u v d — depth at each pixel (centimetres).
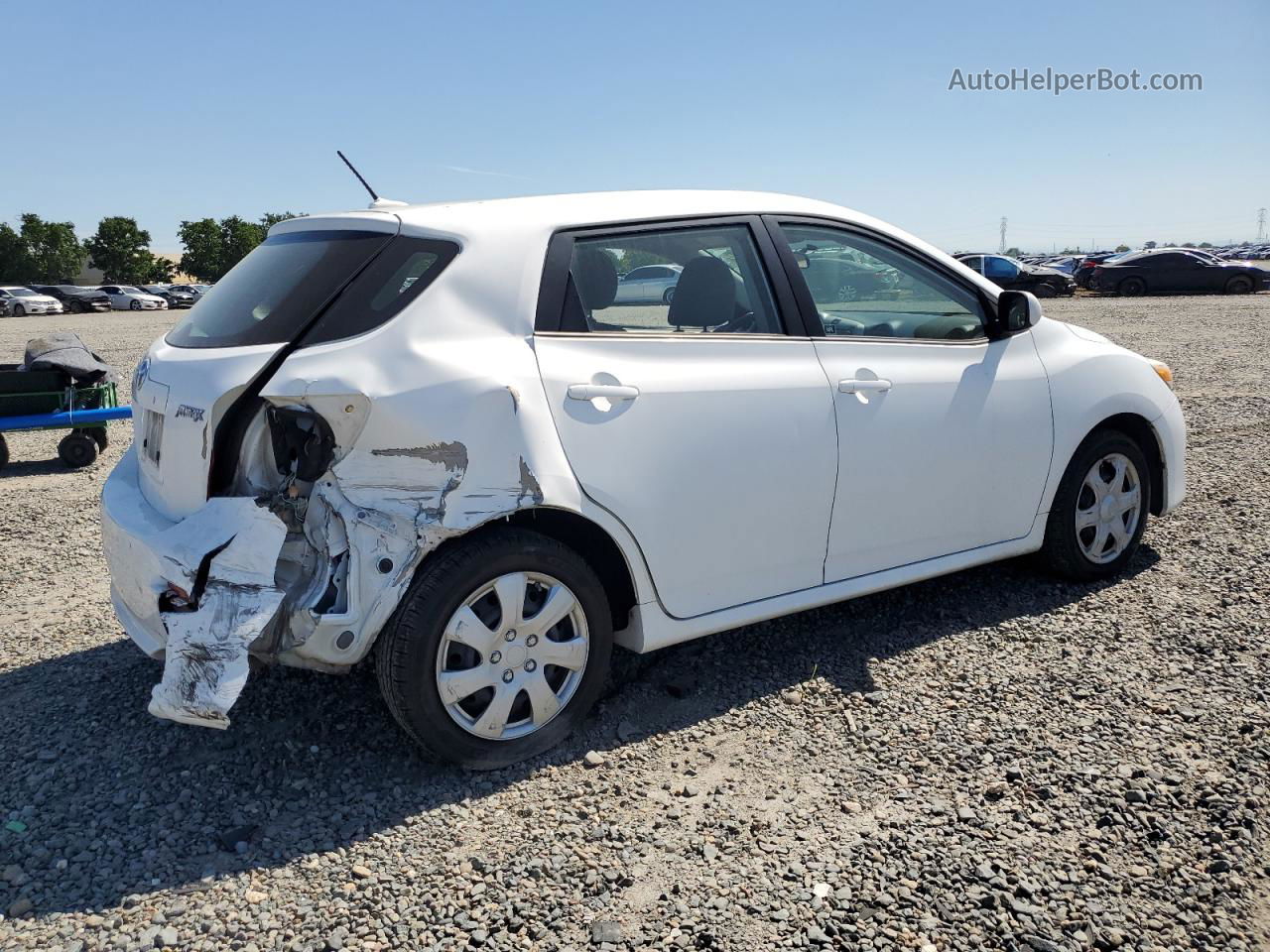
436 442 290
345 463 293
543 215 332
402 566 288
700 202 362
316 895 256
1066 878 254
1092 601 434
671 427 328
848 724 336
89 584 509
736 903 249
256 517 288
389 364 292
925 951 231
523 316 315
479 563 296
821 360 365
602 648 327
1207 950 229
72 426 844
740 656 391
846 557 375
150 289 5731
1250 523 538
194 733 341
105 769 320
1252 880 252
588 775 311
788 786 301
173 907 251
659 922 243
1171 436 470
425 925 245
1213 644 386
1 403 822
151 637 317
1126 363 457
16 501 710
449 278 309
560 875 262
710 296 352
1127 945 231
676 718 346
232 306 329
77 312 5003
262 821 290
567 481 306
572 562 315
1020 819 279
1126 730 325
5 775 316
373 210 338
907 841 271
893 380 378
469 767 308
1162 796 287
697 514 335
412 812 293
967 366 402
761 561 354
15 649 422
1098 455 442
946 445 390
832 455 361
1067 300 2934
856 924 240
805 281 373
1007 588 452
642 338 333
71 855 274
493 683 306
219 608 280
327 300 301
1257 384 1051
